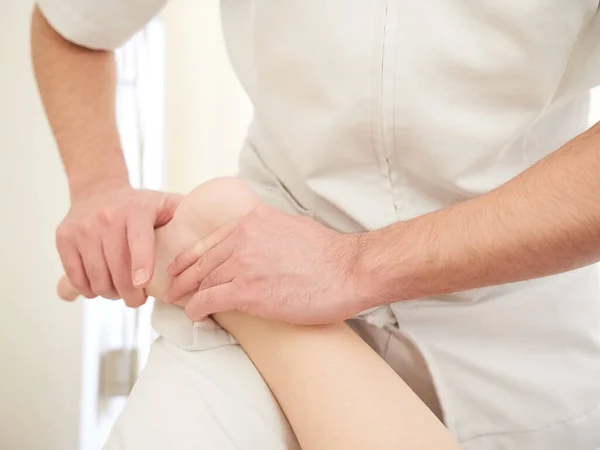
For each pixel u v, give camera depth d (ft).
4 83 3.66
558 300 2.03
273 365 1.70
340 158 1.94
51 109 2.51
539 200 1.30
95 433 4.02
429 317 1.97
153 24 4.47
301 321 1.62
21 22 3.72
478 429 2.00
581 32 1.78
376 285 1.53
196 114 5.20
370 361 1.63
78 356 3.90
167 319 2.00
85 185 2.31
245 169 2.42
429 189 1.95
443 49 1.72
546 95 1.79
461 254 1.40
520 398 1.98
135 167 4.35
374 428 1.45
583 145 1.31
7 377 3.74
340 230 2.07
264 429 1.71
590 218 1.23
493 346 2.01
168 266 1.90
